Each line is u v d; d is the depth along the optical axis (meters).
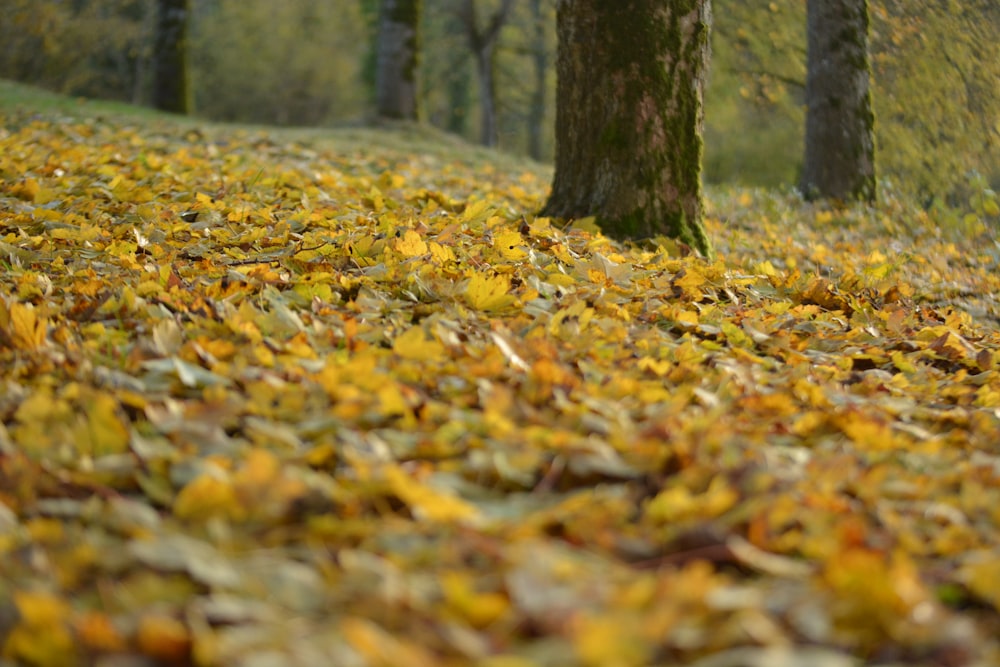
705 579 1.76
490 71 28.61
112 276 4.32
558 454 2.38
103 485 2.23
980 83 16.52
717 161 22.55
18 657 1.60
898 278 7.40
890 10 16.62
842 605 1.76
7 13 22.91
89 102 18.23
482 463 2.28
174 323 3.29
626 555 1.94
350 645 1.56
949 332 4.52
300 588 1.75
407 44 21.00
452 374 2.99
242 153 11.54
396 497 2.19
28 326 3.18
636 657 1.50
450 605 1.67
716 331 4.17
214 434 2.41
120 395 2.66
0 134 11.47
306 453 2.30
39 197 6.12
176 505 2.02
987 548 2.18
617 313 4.23
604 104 6.83
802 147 22.08
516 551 1.86
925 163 16.92
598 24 6.79
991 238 11.63
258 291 4.13
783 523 2.13
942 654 1.68
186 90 22.88
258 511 2.03
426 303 4.08
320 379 2.83
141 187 6.73
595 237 6.14
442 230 5.54
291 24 36.69
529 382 2.85
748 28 19.27
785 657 1.56
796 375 3.57
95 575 1.84
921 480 2.50
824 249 8.59
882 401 3.40
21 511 2.10
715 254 7.36
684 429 2.61
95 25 25.12
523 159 17.83
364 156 13.43
